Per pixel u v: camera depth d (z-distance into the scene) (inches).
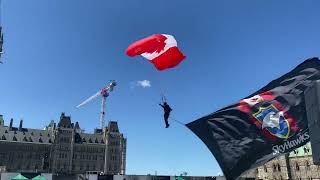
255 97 540.1
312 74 530.9
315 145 464.1
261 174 5910.4
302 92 524.4
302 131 510.3
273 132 520.1
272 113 528.1
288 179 5511.8
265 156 512.4
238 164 511.8
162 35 721.6
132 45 745.0
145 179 3801.7
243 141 518.9
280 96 533.3
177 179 3914.9
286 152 508.1
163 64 732.7
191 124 537.0
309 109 486.3
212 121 533.0
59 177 3415.4
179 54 723.4
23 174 3309.5
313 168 5265.8
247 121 528.4
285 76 545.3
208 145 526.3
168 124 665.6
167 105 674.2
